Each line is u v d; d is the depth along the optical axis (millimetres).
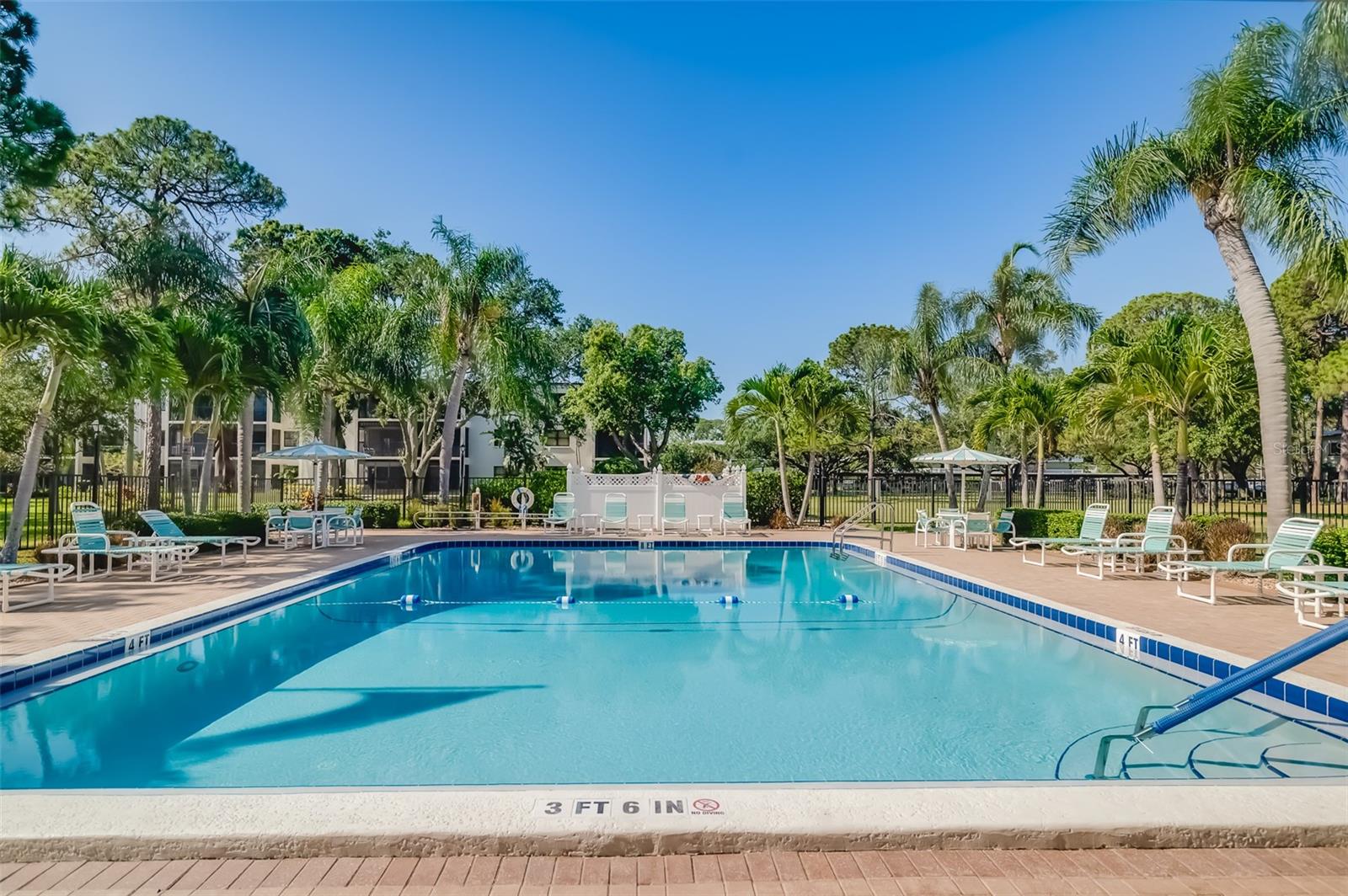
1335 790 2910
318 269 19234
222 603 7277
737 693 5316
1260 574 8344
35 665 5055
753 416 19812
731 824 2615
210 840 2520
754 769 3945
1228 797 2842
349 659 6223
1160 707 4969
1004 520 14055
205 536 12141
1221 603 7648
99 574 9328
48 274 9469
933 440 33125
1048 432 18219
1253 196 9031
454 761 4023
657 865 2506
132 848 2512
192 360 13383
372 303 21281
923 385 19859
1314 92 9133
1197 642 5777
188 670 5770
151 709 4848
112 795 2795
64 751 4125
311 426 23078
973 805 2762
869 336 26859
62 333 8766
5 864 2492
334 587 9508
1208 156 9672
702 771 3916
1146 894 2340
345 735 4422
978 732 4500
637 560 13430
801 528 18688
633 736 4434
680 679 5691
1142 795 2857
